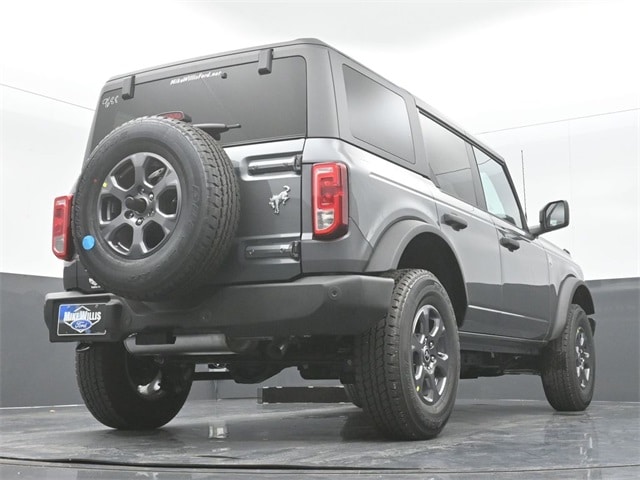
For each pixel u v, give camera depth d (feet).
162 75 11.14
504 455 8.58
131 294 9.22
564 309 16.28
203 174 8.95
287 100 9.96
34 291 21.11
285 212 9.35
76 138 22.50
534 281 15.17
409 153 11.49
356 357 9.68
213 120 10.44
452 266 11.80
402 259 11.17
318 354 10.52
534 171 24.54
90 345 10.74
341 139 9.67
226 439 10.81
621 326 22.70
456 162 13.37
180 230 8.91
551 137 24.36
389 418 9.70
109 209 9.56
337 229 9.07
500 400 23.66
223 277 9.48
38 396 21.01
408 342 9.70
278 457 8.47
